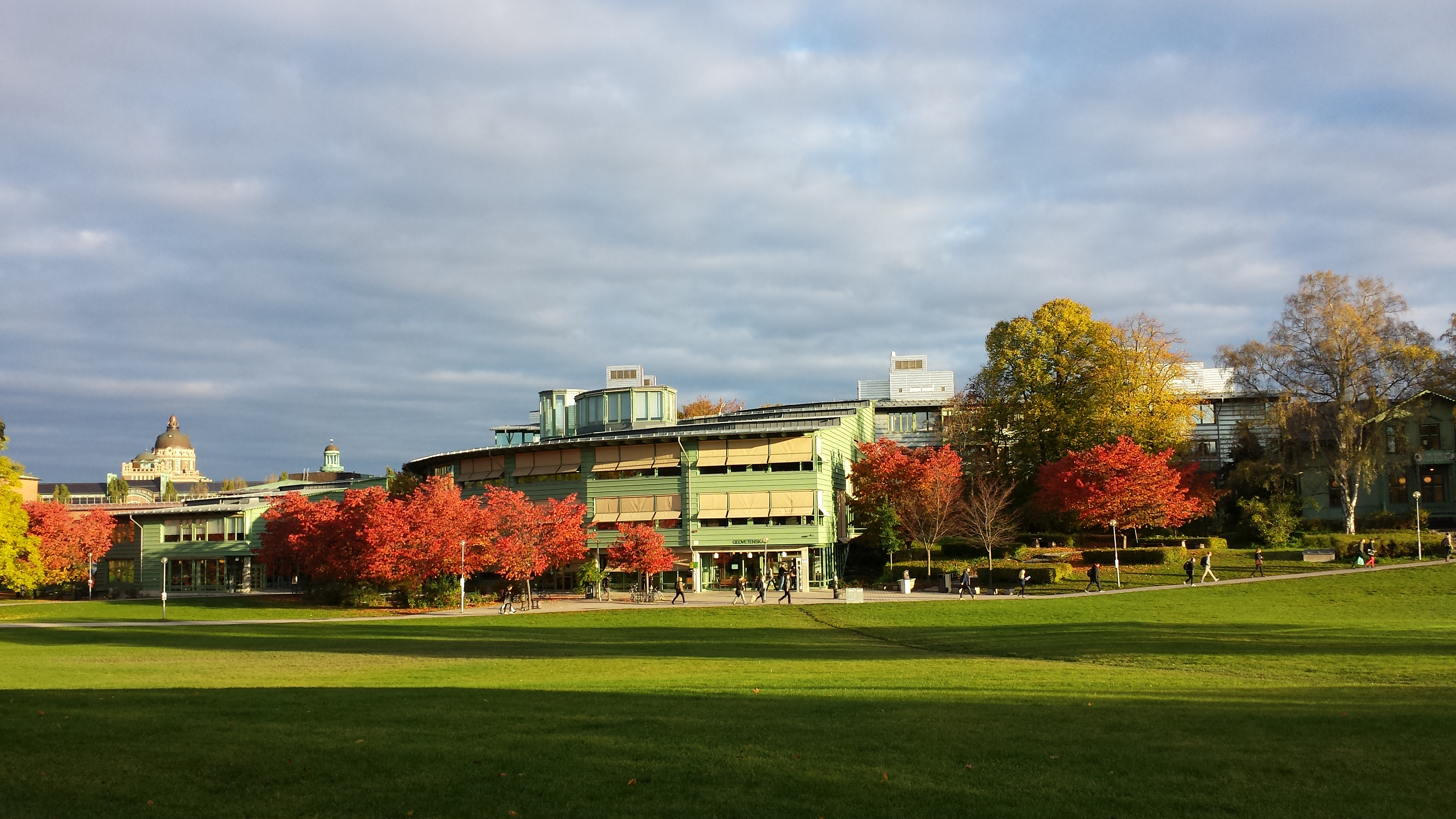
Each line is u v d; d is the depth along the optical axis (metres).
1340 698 18.84
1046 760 13.63
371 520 62.00
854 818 11.30
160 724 16.56
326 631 46.69
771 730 15.93
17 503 68.12
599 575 68.44
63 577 78.50
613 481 74.38
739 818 11.36
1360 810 11.25
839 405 91.69
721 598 64.12
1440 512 75.44
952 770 13.18
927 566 65.62
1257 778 12.55
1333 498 77.88
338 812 11.68
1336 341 63.22
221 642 41.09
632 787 12.54
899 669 25.95
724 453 71.56
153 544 92.75
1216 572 57.72
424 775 13.16
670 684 23.03
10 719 16.95
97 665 31.61
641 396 88.19
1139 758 13.62
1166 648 29.28
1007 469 76.38
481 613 56.88
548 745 14.84
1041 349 74.19
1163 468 61.56
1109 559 62.84
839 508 77.81
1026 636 35.06
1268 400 74.44
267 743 15.01
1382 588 47.50
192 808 11.82
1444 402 75.62
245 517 91.75
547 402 95.19
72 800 12.05
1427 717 16.20
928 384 104.06
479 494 81.75
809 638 38.12
